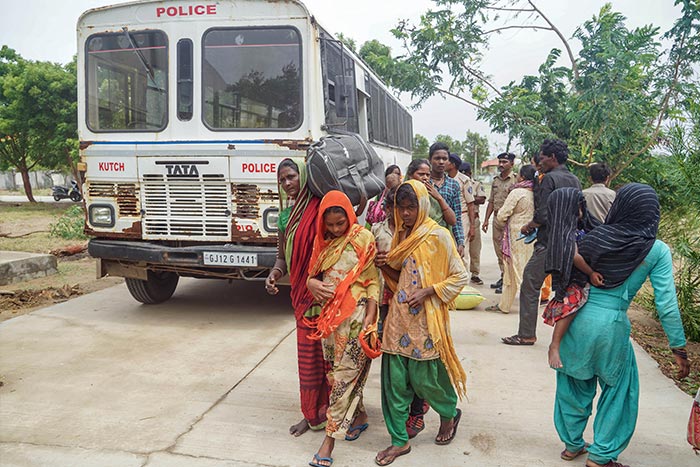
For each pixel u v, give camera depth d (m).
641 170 8.07
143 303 6.83
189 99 5.62
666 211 7.12
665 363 4.75
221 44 5.59
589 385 3.07
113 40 5.80
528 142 9.22
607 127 8.09
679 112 7.99
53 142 19.88
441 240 3.05
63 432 3.52
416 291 3.02
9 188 38.00
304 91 5.49
